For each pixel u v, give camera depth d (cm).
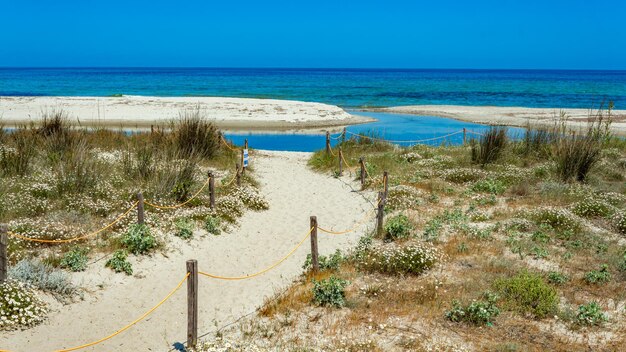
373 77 13375
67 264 928
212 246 1140
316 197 1602
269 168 2016
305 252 1138
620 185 1555
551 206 1362
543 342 724
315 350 693
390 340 734
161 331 789
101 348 728
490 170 1761
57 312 798
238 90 7319
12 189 1273
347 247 1161
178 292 920
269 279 994
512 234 1152
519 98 6138
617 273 948
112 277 929
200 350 690
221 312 855
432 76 14700
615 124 3384
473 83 9938
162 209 1262
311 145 2869
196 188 1444
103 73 16325
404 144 2741
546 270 967
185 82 9825
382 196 1181
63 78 11544
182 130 1952
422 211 1365
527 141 1991
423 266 984
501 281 882
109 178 1433
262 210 1434
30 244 987
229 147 2120
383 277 966
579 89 8031
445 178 1683
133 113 3734
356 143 2319
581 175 1622
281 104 4500
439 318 796
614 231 1206
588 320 769
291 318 809
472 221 1273
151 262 1006
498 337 738
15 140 1728
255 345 690
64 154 1625
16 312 752
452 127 3538
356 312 823
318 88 7856
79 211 1172
